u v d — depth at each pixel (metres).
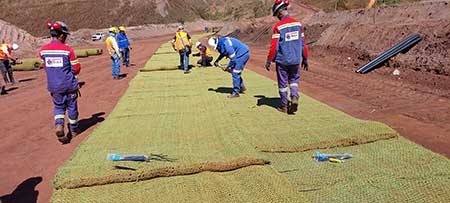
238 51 7.79
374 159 4.35
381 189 3.61
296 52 6.12
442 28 11.55
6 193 4.27
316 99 8.09
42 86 12.51
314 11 56.53
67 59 5.77
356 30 16.27
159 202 3.48
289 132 5.30
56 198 3.62
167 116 6.63
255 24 39.44
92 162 4.35
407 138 5.34
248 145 4.80
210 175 4.04
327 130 5.30
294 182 3.83
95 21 68.38
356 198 3.46
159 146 4.93
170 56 18.67
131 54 23.09
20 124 7.37
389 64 11.65
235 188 3.70
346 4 36.56
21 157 5.43
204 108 7.11
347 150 4.72
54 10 67.56
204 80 10.53
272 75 11.75
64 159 5.27
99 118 7.45
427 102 7.45
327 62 14.41
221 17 84.69
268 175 3.94
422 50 11.40
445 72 9.38
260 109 6.81
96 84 11.76
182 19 72.81
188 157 4.39
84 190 3.79
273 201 3.39
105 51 28.73
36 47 34.34
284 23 6.07
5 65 13.00
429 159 4.25
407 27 13.24
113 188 3.82
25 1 67.38
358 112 6.93
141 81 10.70
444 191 3.48
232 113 6.61
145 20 71.94
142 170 4.00
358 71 11.47
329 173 4.03
